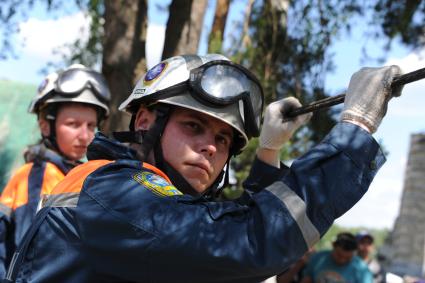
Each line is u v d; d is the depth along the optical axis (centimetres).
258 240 153
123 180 166
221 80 182
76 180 176
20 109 819
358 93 164
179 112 183
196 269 155
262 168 221
